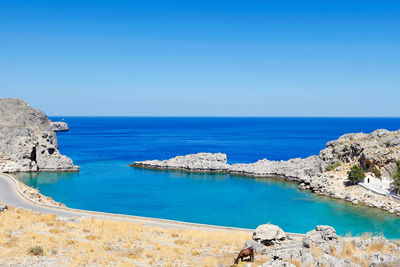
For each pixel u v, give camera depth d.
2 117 143.88
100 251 26.38
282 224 64.12
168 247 29.53
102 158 159.75
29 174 117.00
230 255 27.41
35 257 23.39
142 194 90.19
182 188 98.31
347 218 67.00
